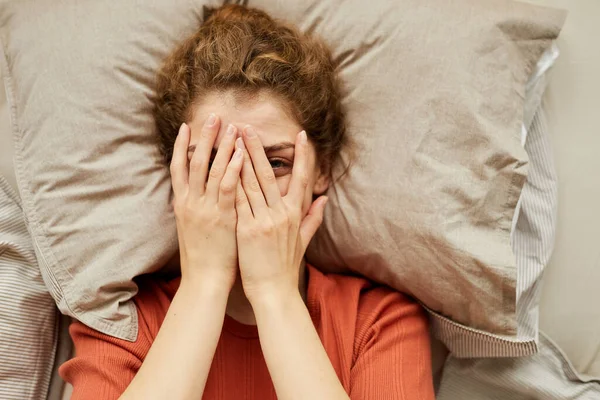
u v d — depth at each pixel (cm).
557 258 113
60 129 96
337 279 107
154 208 97
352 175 98
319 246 105
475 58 95
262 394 96
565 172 112
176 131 95
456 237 94
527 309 107
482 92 95
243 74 86
